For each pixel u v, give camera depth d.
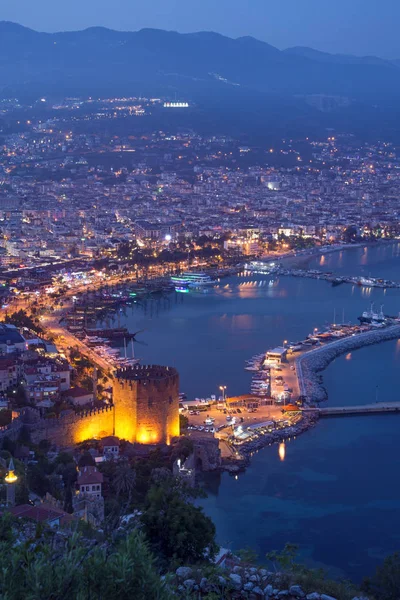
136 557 117.19
